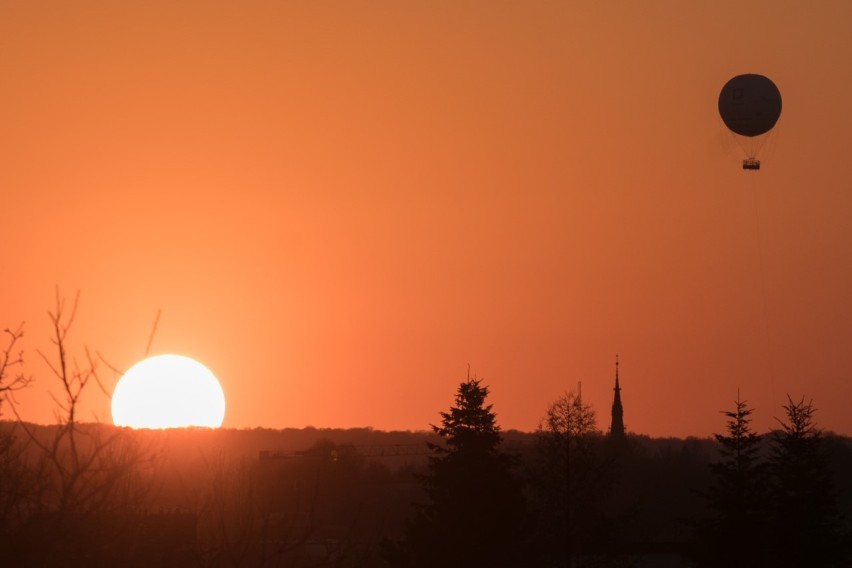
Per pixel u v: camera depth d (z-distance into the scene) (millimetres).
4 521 37812
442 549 159750
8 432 40031
